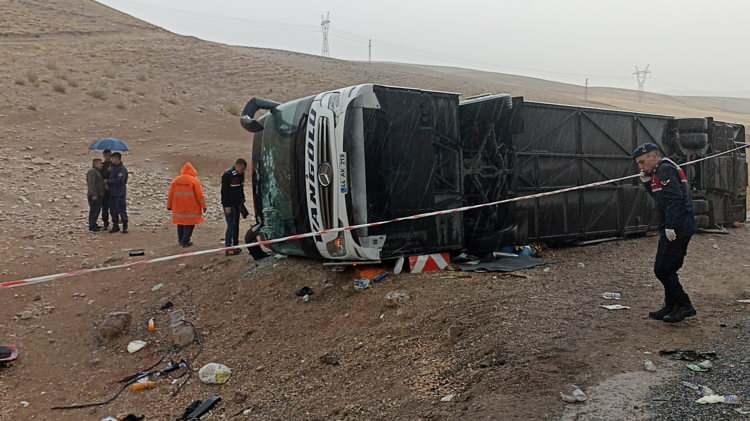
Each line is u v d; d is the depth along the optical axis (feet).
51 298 32.24
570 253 33.63
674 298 20.43
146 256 38.47
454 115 28.81
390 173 26.40
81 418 22.22
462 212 28.96
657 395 15.10
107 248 41.16
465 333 20.61
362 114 25.88
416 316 22.88
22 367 25.91
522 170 32.86
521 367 17.39
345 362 21.40
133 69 118.62
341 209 26.40
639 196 39.19
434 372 18.65
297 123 28.73
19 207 50.21
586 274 27.86
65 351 27.35
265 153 31.14
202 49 150.92
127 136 80.12
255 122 31.19
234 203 37.01
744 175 48.11
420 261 27.71
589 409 14.71
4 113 79.66
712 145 43.37
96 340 27.99
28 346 27.50
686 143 42.24
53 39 143.33
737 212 47.26
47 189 56.39
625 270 28.94
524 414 14.85
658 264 20.33
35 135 73.82
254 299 28.68
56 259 38.14
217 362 24.66
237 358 24.54
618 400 14.99
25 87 90.68
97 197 45.85
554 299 23.29
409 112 27.09
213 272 33.22
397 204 26.66
